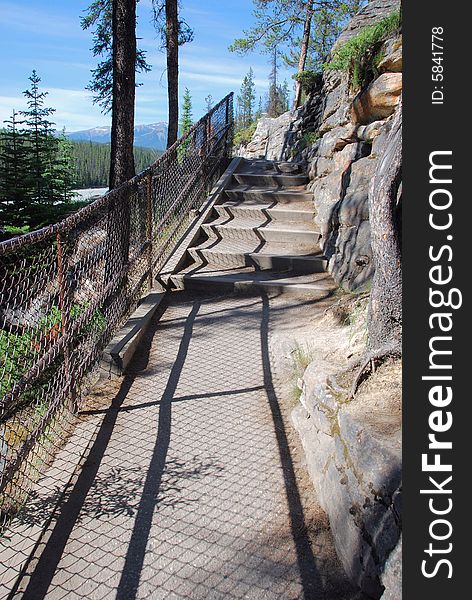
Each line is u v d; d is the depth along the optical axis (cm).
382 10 782
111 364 436
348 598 227
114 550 256
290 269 673
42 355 330
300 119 1175
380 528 215
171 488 300
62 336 352
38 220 1080
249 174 947
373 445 231
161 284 635
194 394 407
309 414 333
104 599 230
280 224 778
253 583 237
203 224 771
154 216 628
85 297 423
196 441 346
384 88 588
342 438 259
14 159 1072
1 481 263
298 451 334
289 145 1177
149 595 232
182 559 251
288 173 968
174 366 454
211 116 918
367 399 267
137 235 577
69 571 244
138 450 336
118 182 592
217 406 389
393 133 267
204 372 443
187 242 723
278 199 857
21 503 285
